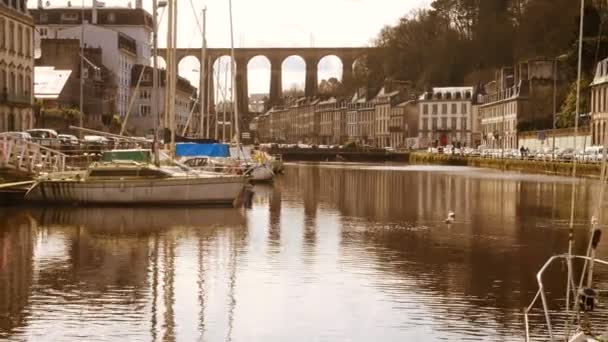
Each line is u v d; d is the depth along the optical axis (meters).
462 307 22.83
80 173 47.53
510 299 23.73
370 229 39.47
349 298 23.84
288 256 30.72
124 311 22.17
